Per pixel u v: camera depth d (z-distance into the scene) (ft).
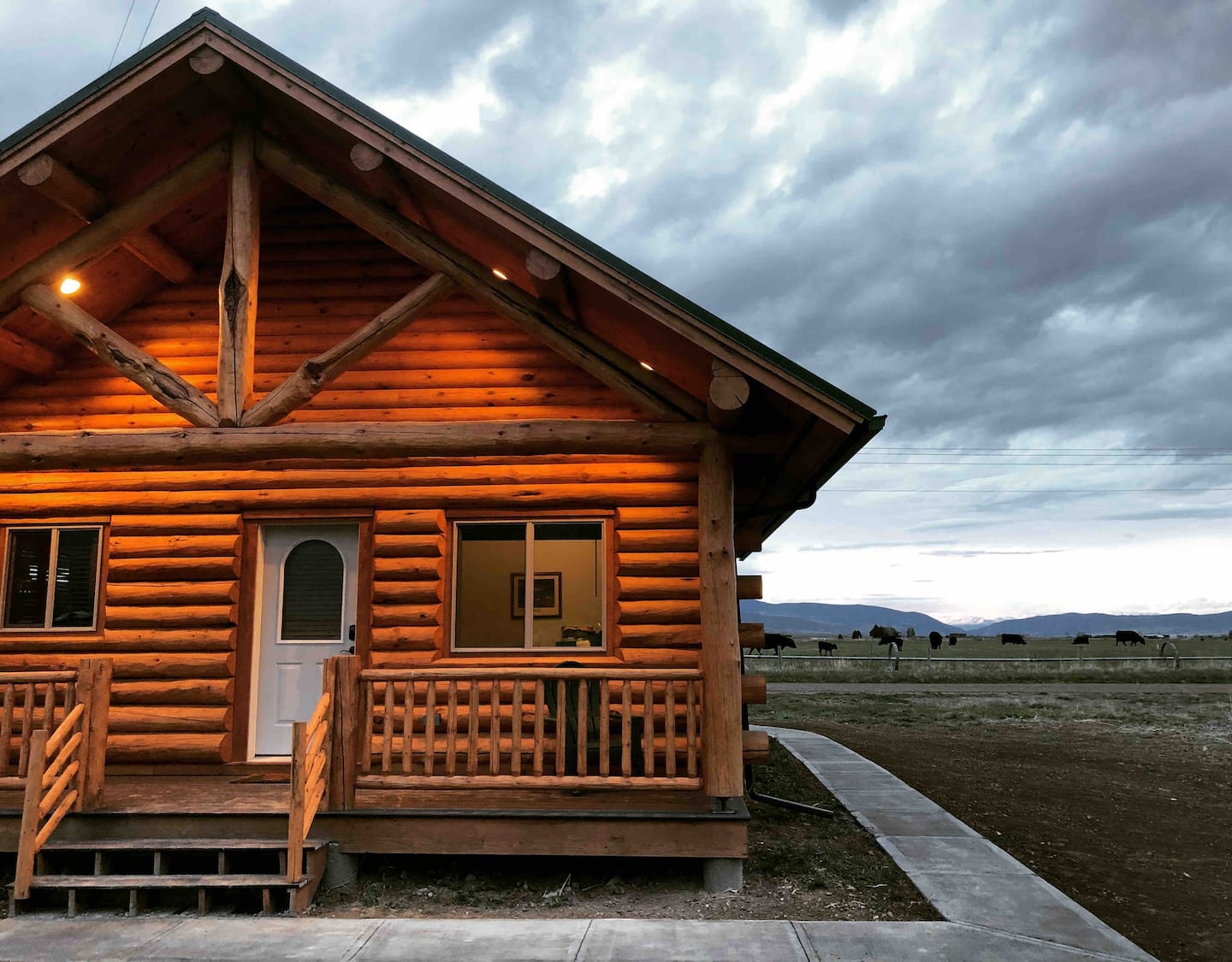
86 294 28.27
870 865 24.26
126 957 17.81
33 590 28.86
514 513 28.09
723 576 24.57
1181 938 20.27
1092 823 31.24
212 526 28.48
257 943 18.51
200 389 29.37
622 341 26.30
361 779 23.04
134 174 26.71
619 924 19.51
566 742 25.81
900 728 59.06
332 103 24.25
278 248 30.17
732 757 23.53
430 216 26.37
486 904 21.49
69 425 29.30
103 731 23.30
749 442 25.44
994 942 18.31
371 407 28.78
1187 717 64.64
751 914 20.57
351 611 28.35
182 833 22.15
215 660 27.73
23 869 20.81
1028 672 106.73
